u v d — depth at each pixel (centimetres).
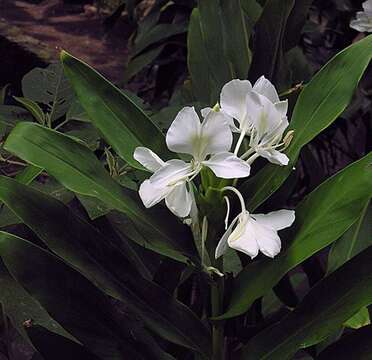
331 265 79
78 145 56
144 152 51
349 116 136
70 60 59
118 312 60
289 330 56
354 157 156
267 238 50
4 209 68
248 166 50
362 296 54
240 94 54
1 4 388
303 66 103
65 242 56
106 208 63
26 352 95
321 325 54
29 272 56
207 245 56
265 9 71
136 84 225
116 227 70
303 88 59
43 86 81
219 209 55
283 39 77
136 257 72
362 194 51
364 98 137
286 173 55
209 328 67
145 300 59
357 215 51
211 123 50
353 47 57
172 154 60
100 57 317
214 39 80
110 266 58
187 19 143
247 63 79
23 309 65
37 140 55
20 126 54
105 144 84
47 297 57
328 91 57
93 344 58
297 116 58
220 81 80
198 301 74
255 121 52
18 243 56
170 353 71
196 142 51
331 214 52
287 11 71
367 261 55
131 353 60
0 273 66
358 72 56
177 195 51
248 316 73
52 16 371
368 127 142
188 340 59
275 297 85
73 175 55
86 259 57
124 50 324
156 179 50
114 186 56
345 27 147
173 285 65
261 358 57
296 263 51
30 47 278
